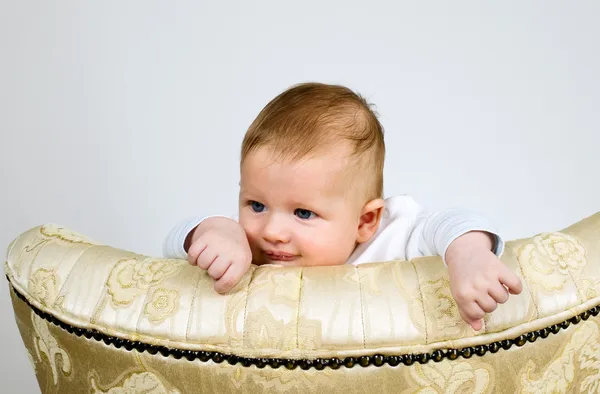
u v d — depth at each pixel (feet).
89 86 6.97
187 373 2.66
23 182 6.88
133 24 7.00
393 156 7.39
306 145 3.29
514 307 2.68
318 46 7.31
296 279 2.72
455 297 2.62
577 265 2.87
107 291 2.84
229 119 7.20
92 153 6.98
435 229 3.20
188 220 3.39
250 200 3.38
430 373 2.59
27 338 3.13
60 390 3.05
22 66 6.86
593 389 3.02
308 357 2.57
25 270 3.05
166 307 2.72
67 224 6.93
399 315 2.61
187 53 7.11
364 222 3.75
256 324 2.62
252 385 2.62
